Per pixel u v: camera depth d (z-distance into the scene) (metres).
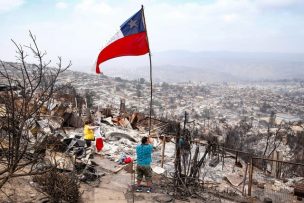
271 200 9.49
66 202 6.95
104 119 19.38
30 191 6.73
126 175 10.18
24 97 4.81
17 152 5.11
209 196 8.95
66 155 8.91
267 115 142.00
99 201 7.61
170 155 13.13
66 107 15.68
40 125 10.19
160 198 8.24
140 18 11.49
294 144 42.00
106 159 11.77
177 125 9.30
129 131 17.80
